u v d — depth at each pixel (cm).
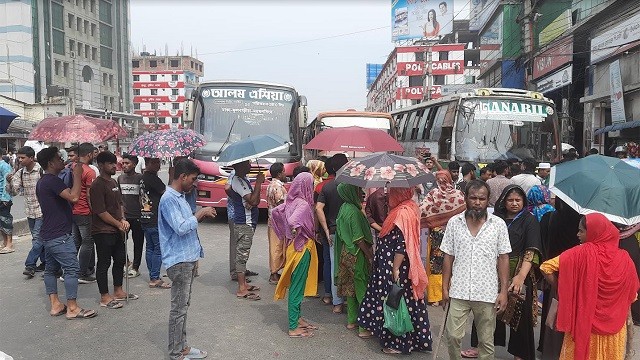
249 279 741
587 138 1909
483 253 398
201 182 1138
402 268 480
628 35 1551
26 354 475
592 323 371
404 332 465
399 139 1944
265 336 525
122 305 610
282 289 536
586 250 373
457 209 595
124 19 6028
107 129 644
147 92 9738
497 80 3084
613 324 371
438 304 635
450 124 1277
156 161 696
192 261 456
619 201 385
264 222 1256
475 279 397
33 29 4478
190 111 1230
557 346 437
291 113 1238
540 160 1232
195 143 672
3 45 4412
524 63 2188
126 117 4959
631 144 1285
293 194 527
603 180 394
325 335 531
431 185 728
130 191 721
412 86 5700
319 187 673
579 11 1956
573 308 376
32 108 3609
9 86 4400
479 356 414
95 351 483
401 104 5653
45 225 558
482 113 1245
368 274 531
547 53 2131
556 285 391
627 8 1578
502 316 448
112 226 611
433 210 600
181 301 454
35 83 4491
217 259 863
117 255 631
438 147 1377
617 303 372
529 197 547
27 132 3003
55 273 584
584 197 395
